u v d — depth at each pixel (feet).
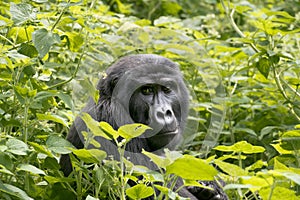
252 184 21.98
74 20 30.32
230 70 44.91
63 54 36.22
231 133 39.14
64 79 34.30
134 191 24.59
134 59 30.19
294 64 36.27
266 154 39.14
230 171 23.39
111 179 26.91
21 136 29.25
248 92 42.06
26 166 24.70
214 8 63.31
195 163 21.84
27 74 29.58
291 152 30.89
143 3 60.23
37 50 26.99
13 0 33.94
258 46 36.29
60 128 36.14
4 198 25.98
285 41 45.55
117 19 40.37
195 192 31.89
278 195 23.24
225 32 54.08
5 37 31.14
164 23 43.37
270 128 37.04
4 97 29.50
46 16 30.76
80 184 27.94
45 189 28.71
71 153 28.17
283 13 36.81
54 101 31.07
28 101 27.27
